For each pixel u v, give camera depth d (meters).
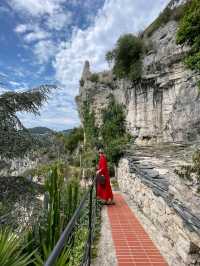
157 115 17.59
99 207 8.89
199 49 10.12
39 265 3.99
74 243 5.22
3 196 7.70
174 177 5.29
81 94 36.38
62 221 5.84
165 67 16.25
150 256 5.03
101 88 29.36
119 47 20.42
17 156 8.27
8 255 3.67
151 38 18.66
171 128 15.59
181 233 4.68
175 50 15.34
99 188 9.74
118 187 15.31
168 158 9.80
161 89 17.20
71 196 7.07
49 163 9.16
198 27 10.04
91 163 23.14
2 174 8.12
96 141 26.67
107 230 6.70
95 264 4.77
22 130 8.55
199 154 5.21
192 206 4.39
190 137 13.41
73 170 19.30
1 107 8.16
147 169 8.49
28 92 8.52
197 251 4.26
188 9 10.51
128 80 21.08
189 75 13.90
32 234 5.97
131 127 20.94
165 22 17.31
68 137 40.69
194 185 4.55
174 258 4.88
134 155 12.61
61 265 3.52
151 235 6.24
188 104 13.70
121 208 9.20
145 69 18.45
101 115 26.88
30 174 8.78
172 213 5.25
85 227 6.20
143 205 8.33
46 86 8.72
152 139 18.03
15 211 7.29
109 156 17.30
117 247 5.52
